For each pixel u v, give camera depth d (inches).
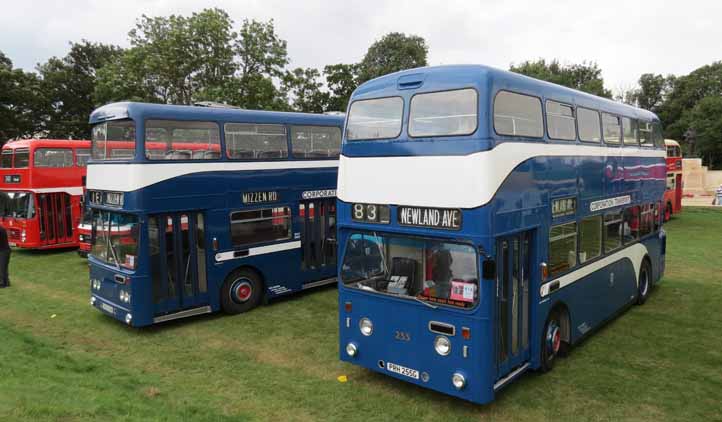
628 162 433.4
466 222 248.1
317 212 535.2
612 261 406.0
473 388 252.4
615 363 340.5
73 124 1705.2
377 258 287.7
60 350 372.2
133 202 399.2
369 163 286.5
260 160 479.8
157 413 254.5
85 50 1809.8
